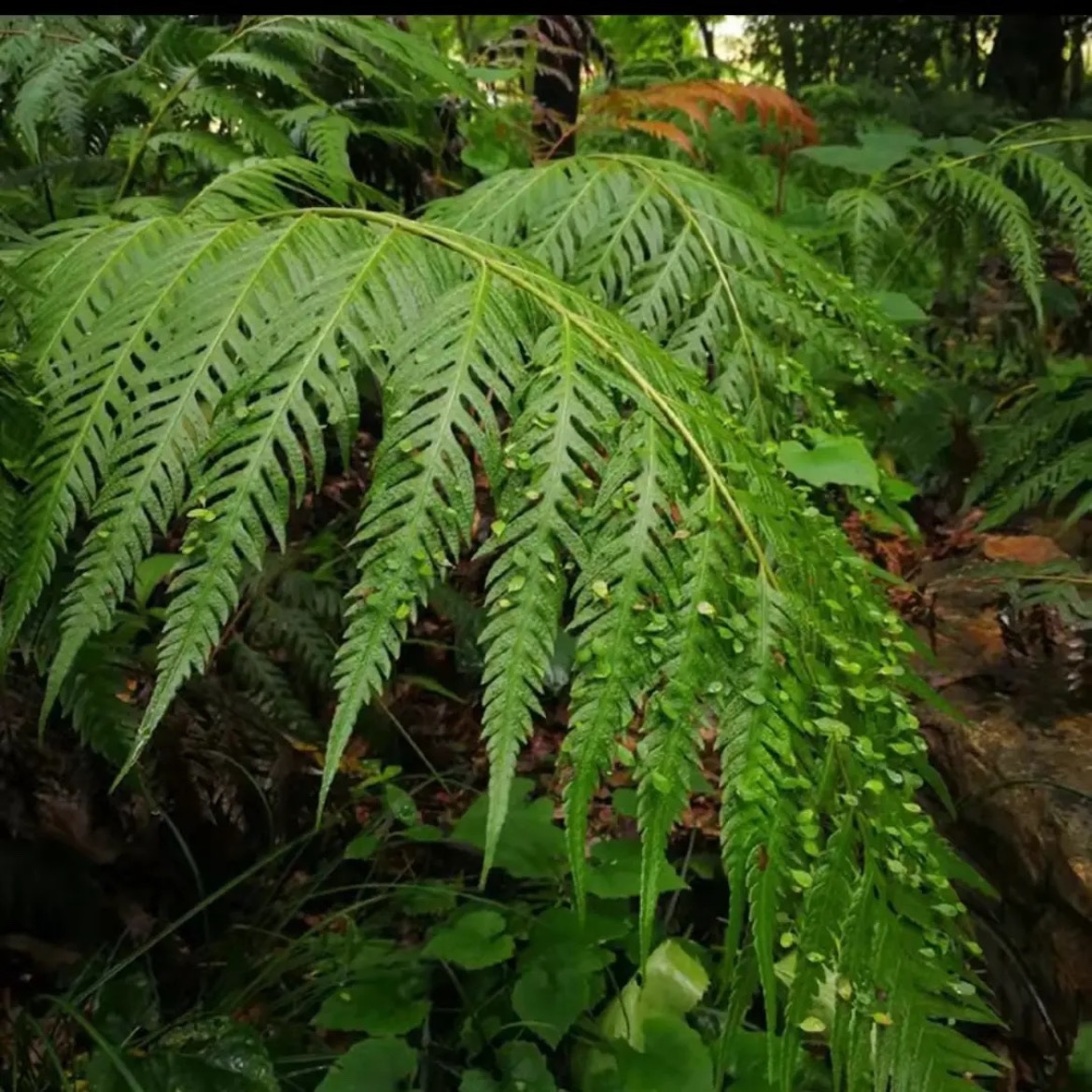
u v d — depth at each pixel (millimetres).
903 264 2100
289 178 1351
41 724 678
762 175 2545
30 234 1174
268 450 733
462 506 716
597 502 722
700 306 1120
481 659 1941
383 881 1797
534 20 2600
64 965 1475
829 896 664
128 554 715
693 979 1435
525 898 1659
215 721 1547
